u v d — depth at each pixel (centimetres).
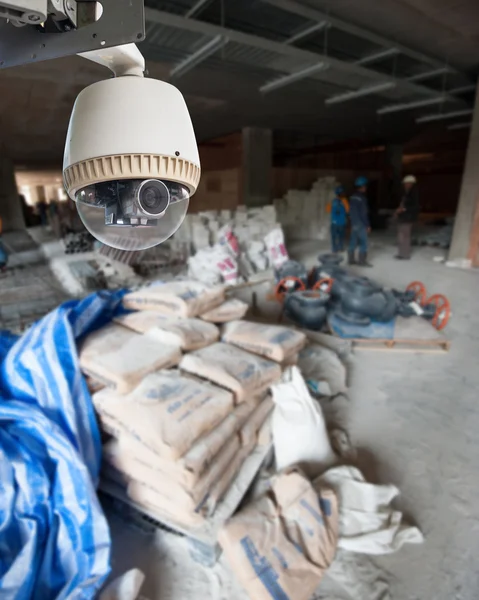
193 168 62
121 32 53
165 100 58
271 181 1023
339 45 507
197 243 587
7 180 912
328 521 148
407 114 879
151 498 149
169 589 140
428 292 494
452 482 191
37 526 130
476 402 261
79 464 135
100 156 54
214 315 235
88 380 169
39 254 695
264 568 129
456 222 630
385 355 332
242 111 783
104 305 206
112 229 73
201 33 393
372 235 1010
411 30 469
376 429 233
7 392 156
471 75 657
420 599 137
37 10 45
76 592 117
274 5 378
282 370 202
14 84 499
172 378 162
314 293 358
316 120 912
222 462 150
